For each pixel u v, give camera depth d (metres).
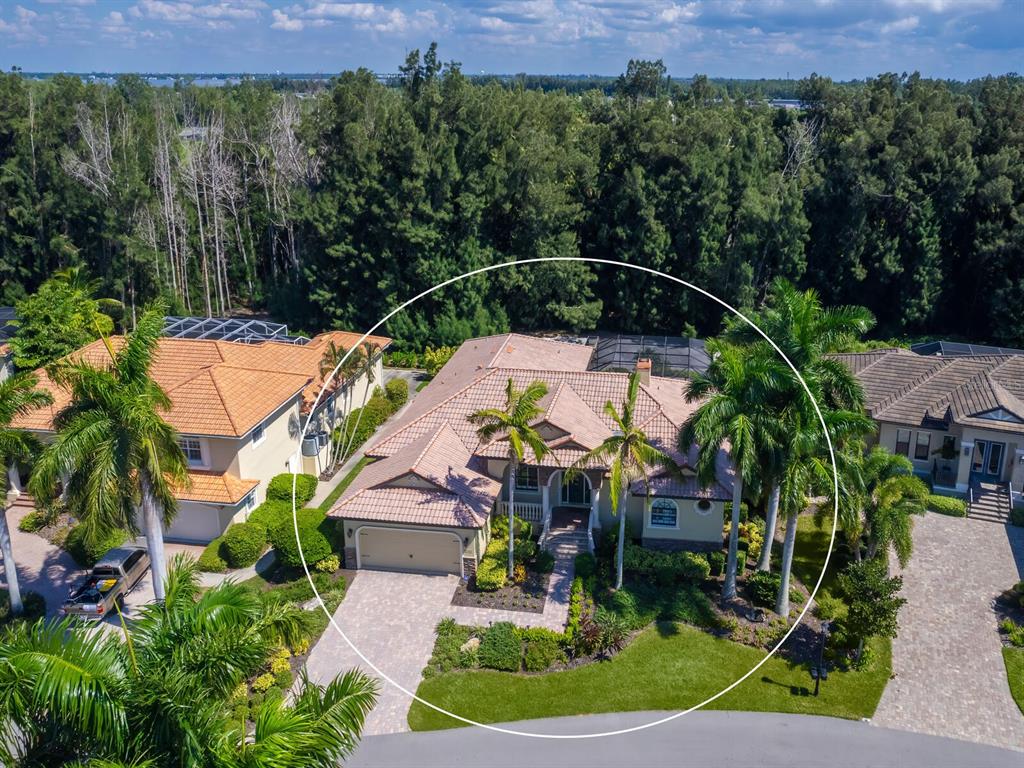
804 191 69.75
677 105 83.00
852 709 26.78
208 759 16.56
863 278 68.25
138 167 70.75
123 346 28.19
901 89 88.62
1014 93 76.00
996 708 26.80
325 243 65.69
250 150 83.00
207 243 79.56
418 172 62.34
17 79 77.12
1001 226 65.31
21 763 17.06
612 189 71.00
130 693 16.91
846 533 32.25
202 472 37.59
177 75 141.25
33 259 73.31
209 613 18.80
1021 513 38.50
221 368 40.72
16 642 16.84
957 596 32.94
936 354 52.88
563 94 84.56
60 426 26.86
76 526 35.72
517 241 68.56
